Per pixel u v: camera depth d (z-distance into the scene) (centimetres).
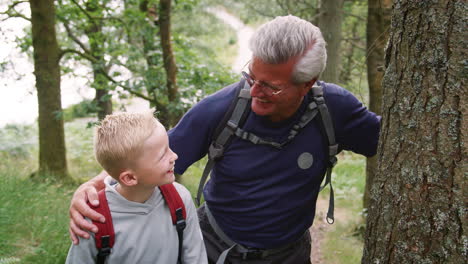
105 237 127
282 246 173
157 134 127
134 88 616
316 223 513
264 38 134
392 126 129
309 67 136
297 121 154
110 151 124
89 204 129
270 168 158
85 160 841
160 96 662
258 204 163
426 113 118
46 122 602
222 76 690
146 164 125
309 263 191
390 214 130
